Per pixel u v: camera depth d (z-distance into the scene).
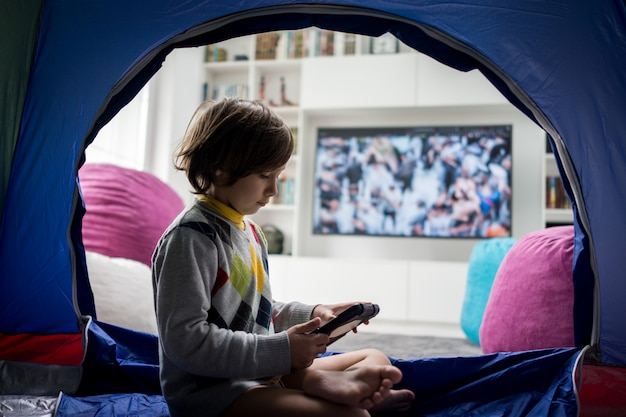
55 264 1.47
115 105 1.47
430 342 2.96
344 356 1.13
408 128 4.16
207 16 1.42
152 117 3.94
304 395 0.91
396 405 1.11
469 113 4.14
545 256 1.75
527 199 4.03
